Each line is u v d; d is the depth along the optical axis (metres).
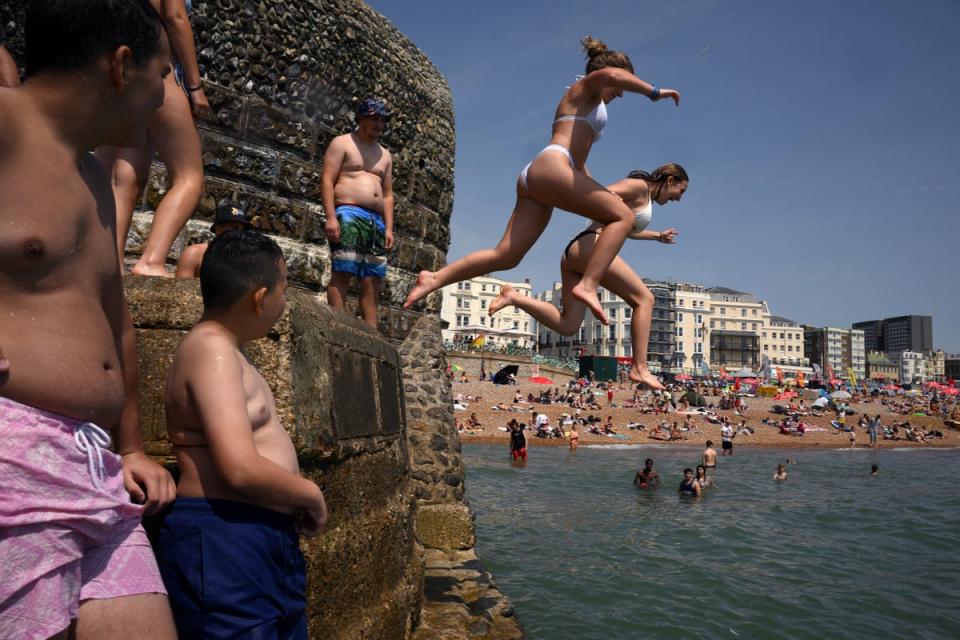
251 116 7.70
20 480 1.63
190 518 2.21
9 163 1.71
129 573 1.86
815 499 22.34
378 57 9.42
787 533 16.08
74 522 1.71
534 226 3.80
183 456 2.29
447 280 3.88
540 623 8.45
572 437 38.81
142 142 2.05
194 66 4.04
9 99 1.74
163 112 3.84
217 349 2.26
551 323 4.06
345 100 8.84
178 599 2.18
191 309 2.97
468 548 8.80
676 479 25.80
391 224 7.01
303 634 2.43
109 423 1.93
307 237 8.23
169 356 2.92
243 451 2.12
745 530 16.14
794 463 36.41
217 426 2.13
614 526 15.88
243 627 2.14
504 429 45.25
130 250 6.63
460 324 131.75
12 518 1.61
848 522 18.00
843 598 10.51
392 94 9.70
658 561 12.41
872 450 48.66
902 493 24.72
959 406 71.94
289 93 8.06
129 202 3.86
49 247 1.75
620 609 9.30
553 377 73.06
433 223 10.72
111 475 1.87
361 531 3.89
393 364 5.25
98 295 1.92
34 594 1.62
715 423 55.16
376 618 3.89
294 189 8.11
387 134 9.62
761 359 170.38
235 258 2.34
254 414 2.33
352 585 3.71
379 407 4.58
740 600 10.11
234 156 7.56
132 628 1.82
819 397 75.06
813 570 12.30
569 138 3.69
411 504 5.45
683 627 8.67
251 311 2.38
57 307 1.78
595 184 3.65
